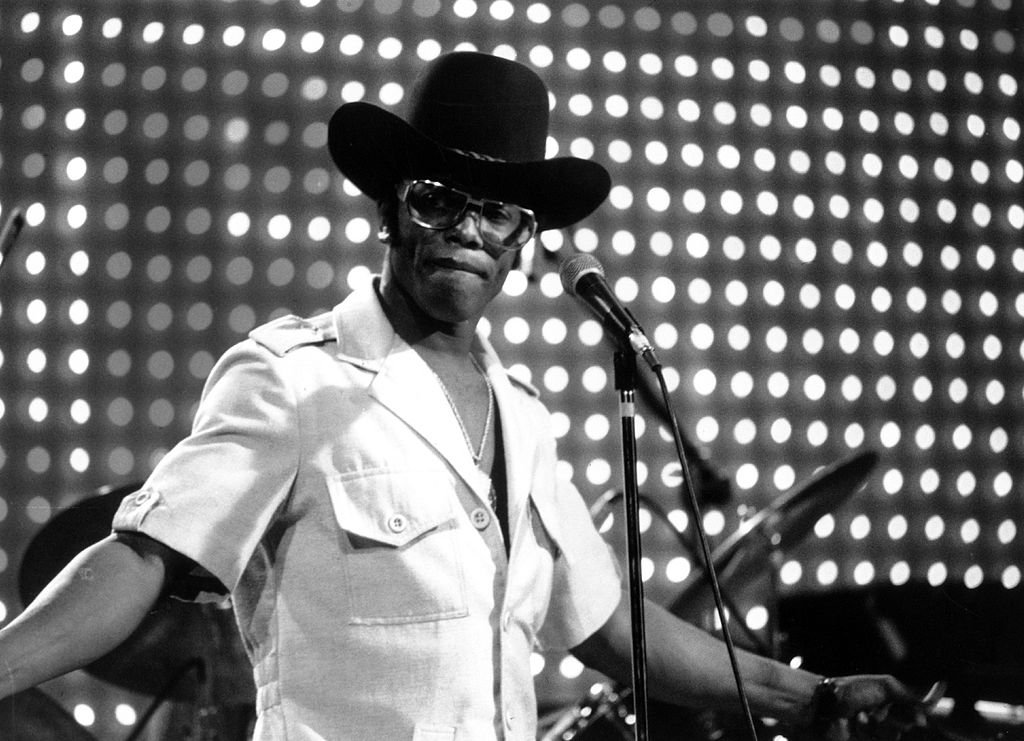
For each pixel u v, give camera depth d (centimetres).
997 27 786
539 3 747
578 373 732
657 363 369
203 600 342
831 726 429
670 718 595
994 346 765
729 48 759
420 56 736
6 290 715
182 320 716
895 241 763
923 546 748
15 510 706
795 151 758
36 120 723
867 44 771
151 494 338
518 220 383
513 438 388
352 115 383
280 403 351
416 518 349
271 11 734
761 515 623
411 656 341
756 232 752
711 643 431
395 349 374
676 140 750
